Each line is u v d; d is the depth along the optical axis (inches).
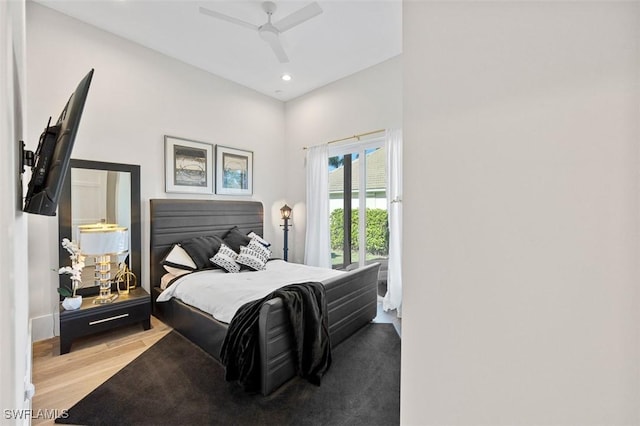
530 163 18.0
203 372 83.7
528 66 18.0
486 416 20.4
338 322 102.3
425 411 24.1
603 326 15.8
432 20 22.9
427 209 23.6
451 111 21.8
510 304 19.1
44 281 104.3
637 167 14.7
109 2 103.0
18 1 48.0
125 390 75.3
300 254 193.3
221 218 157.9
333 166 177.8
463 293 21.4
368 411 69.0
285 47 132.3
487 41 19.8
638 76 14.6
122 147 124.6
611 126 15.3
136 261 127.5
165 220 134.3
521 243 18.5
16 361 33.7
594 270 16.0
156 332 110.7
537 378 18.0
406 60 25.0
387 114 145.5
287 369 78.6
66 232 108.7
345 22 114.3
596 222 15.9
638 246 14.7
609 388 15.7
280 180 197.9
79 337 99.9
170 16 110.5
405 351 25.8
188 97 147.9
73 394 73.5
